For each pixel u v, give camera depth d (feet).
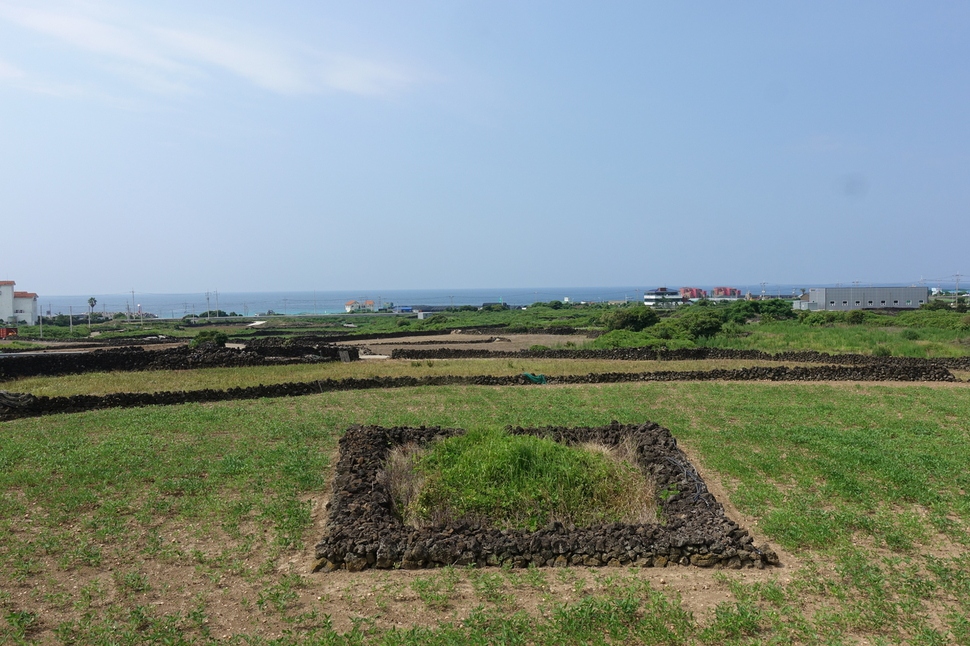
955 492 39.37
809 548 31.63
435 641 22.59
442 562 29.68
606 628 23.52
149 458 47.06
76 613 25.22
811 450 49.06
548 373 94.73
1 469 44.88
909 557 30.32
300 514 35.60
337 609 25.62
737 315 197.67
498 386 83.05
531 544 29.81
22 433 56.65
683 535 30.30
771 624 24.02
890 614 24.79
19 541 32.17
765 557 29.60
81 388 85.51
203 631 23.86
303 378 92.02
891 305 286.87
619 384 83.51
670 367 101.04
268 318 333.21
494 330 203.62
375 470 41.06
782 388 78.33
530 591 26.89
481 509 35.55
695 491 37.42
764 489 39.78
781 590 26.63
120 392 79.36
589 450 42.75
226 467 44.29
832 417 61.31
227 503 37.58
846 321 182.70
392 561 29.63
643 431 49.34
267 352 128.26
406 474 40.70
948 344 122.42
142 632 23.84
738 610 24.32
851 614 24.29
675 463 41.81
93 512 36.78
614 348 126.00
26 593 26.91
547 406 67.77
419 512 35.37
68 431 57.26
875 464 44.14
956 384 81.87
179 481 41.37
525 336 186.50
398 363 110.83
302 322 291.99
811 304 298.56
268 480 42.19
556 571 28.78
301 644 22.82
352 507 34.42
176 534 33.35
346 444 48.42
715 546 29.55
